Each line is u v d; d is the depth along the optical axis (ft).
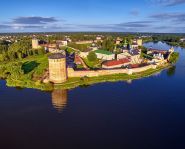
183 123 260.83
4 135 233.35
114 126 253.24
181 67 599.57
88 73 456.45
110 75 474.08
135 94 361.51
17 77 432.25
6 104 318.65
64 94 361.92
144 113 288.71
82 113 288.92
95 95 356.59
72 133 237.66
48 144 215.92
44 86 386.93
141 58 654.94
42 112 292.20
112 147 211.20
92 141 221.46
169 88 395.55
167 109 301.43
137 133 237.86
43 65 560.61
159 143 218.38
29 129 246.47
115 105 315.37
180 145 214.90
